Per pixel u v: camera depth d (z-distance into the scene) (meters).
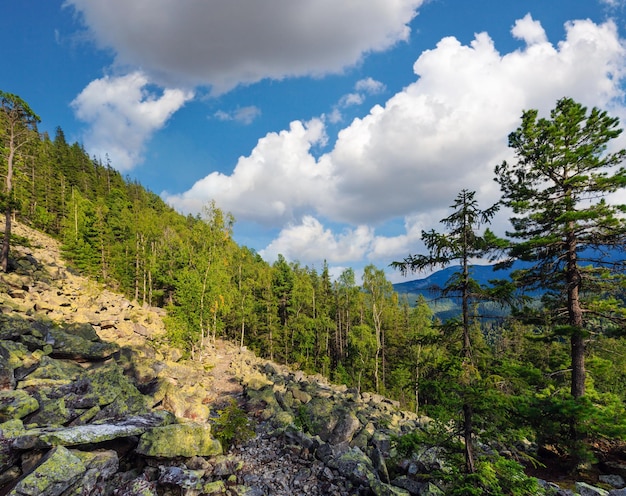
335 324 59.00
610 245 15.13
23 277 27.06
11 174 28.91
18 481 6.81
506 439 10.01
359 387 45.47
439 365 10.48
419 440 10.62
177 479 8.74
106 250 56.62
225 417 14.42
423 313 50.75
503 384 9.97
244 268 65.88
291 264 70.75
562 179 16.34
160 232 70.06
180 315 30.97
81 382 13.08
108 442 9.46
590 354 18.55
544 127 16.72
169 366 22.48
